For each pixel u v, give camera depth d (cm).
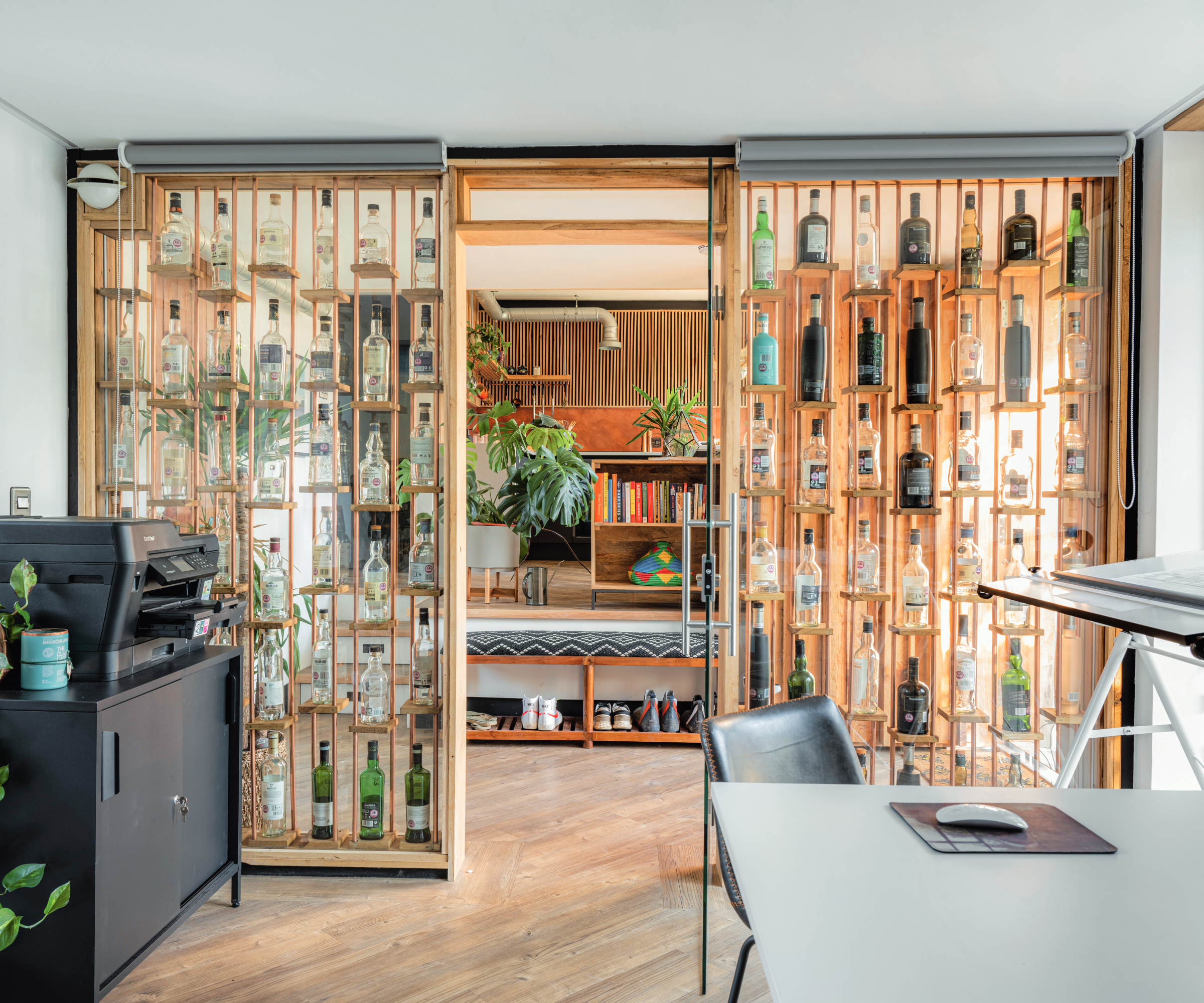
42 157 267
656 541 467
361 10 196
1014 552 272
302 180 279
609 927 240
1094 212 270
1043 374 271
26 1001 185
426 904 255
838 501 274
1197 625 158
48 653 192
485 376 760
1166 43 210
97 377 285
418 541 281
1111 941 99
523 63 222
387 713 285
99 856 185
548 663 423
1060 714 272
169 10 196
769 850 125
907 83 233
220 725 245
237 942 231
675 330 809
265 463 287
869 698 273
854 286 272
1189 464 260
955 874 117
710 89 236
